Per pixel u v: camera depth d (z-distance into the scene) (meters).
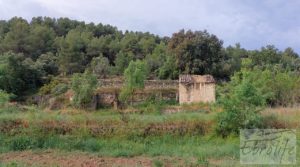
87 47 88.38
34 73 61.66
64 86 54.56
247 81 23.38
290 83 40.34
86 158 16.83
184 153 18.25
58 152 18.27
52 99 47.56
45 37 92.50
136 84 45.12
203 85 47.47
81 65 77.00
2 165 13.80
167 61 67.00
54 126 21.48
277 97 39.47
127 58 75.00
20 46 86.12
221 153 17.91
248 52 84.81
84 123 22.09
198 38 64.75
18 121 21.80
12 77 56.06
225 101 22.44
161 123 22.30
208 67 64.06
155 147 19.66
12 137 20.03
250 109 22.16
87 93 43.03
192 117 23.20
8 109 31.41
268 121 22.36
